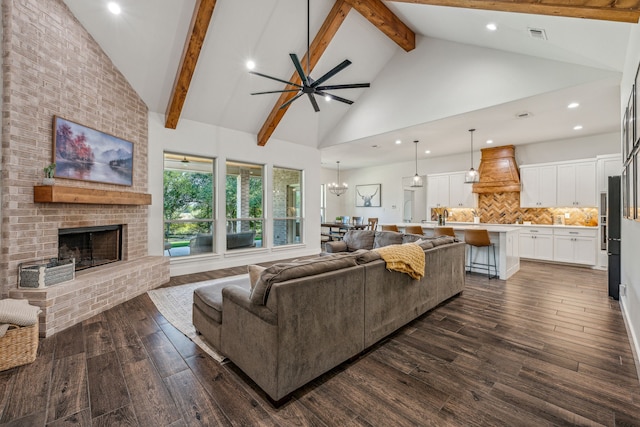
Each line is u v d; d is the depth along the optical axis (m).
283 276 1.77
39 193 2.79
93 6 3.27
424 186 8.92
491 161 7.09
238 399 1.76
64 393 1.79
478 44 4.14
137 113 4.31
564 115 4.63
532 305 3.44
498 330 2.74
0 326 2.00
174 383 1.91
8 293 2.61
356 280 2.17
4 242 2.62
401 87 5.32
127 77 4.08
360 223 9.14
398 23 4.61
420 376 2.01
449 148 7.26
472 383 1.92
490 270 4.95
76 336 2.57
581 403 1.73
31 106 2.80
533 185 6.50
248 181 6.07
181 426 1.54
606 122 5.05
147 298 3.62
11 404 1.69
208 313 2.36
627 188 2.85
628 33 2.48
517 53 3.83
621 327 2.80
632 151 2.38
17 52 2.67
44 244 2.92
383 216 10.09
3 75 2.61
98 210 3.59
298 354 1.77
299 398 1.78
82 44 3.37
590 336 2.60
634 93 2.31
